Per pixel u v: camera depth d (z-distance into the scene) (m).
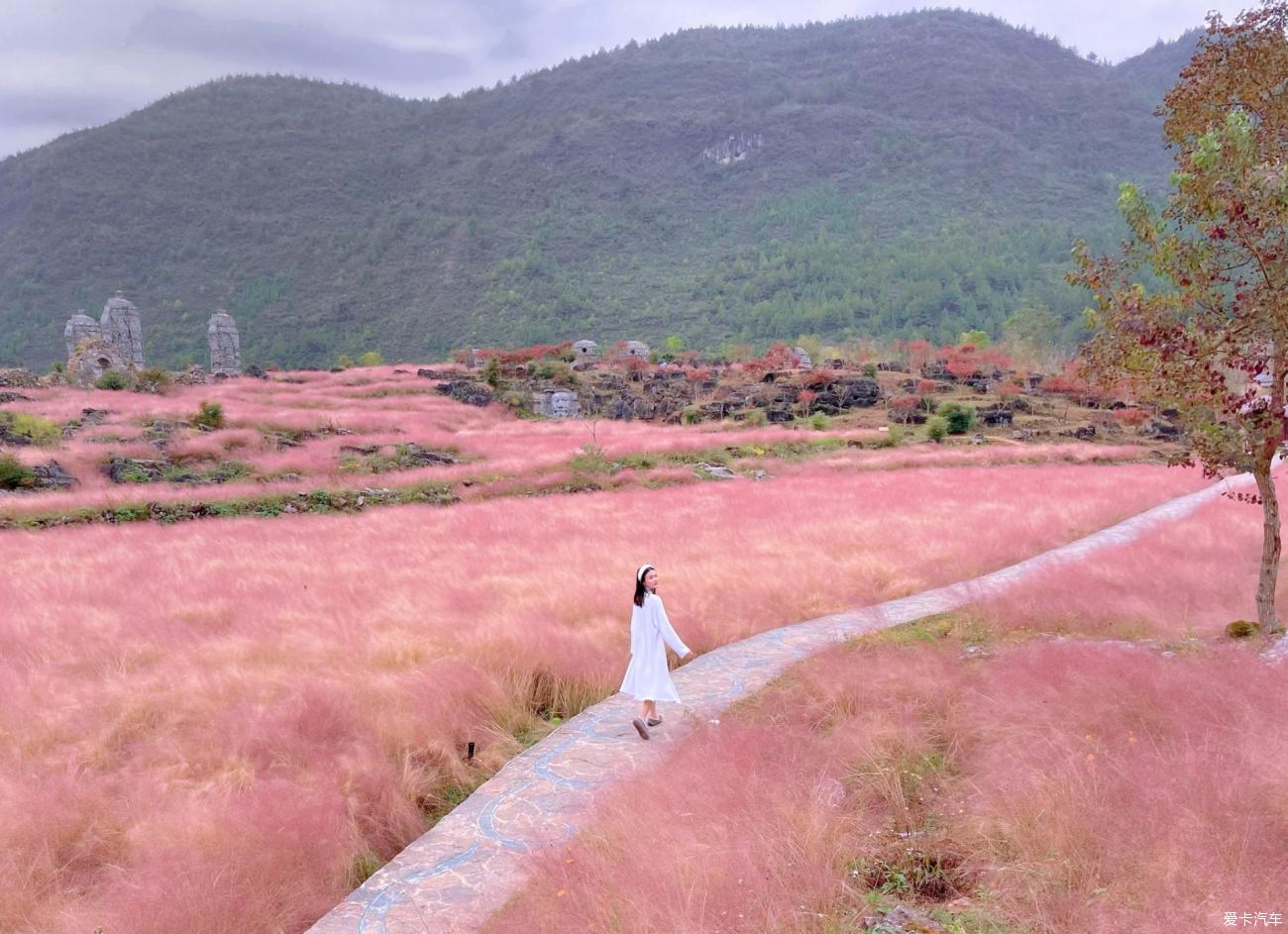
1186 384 10.33
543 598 14.04
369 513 26.86
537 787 7.62
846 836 6.13
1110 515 23.02
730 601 13.69
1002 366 89.50
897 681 9.27
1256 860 4.90
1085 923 4.67
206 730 8.98
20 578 16.77
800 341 142.38
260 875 6.16
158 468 33.97
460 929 5.41
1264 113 10.71
